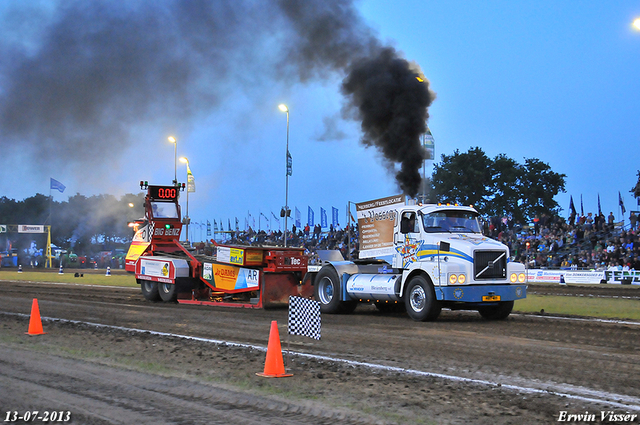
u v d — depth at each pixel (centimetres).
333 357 991
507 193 5988
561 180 6134
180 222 2320
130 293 2602
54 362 955
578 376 842
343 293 1691
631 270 3153
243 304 1877
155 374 861
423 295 1485
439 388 770
